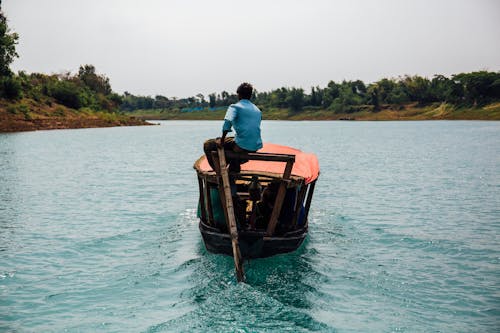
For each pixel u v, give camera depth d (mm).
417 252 9250
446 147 36812
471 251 9312
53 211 12922
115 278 7758
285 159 7758
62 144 40625
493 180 18828
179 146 39344
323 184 17844
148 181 18594
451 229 11039
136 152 33031
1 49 71125
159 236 10242
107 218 12031
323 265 8383
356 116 144500
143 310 6590
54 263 8508
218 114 188000
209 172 9977
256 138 7992
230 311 6461
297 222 9125
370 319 6344
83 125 78000
